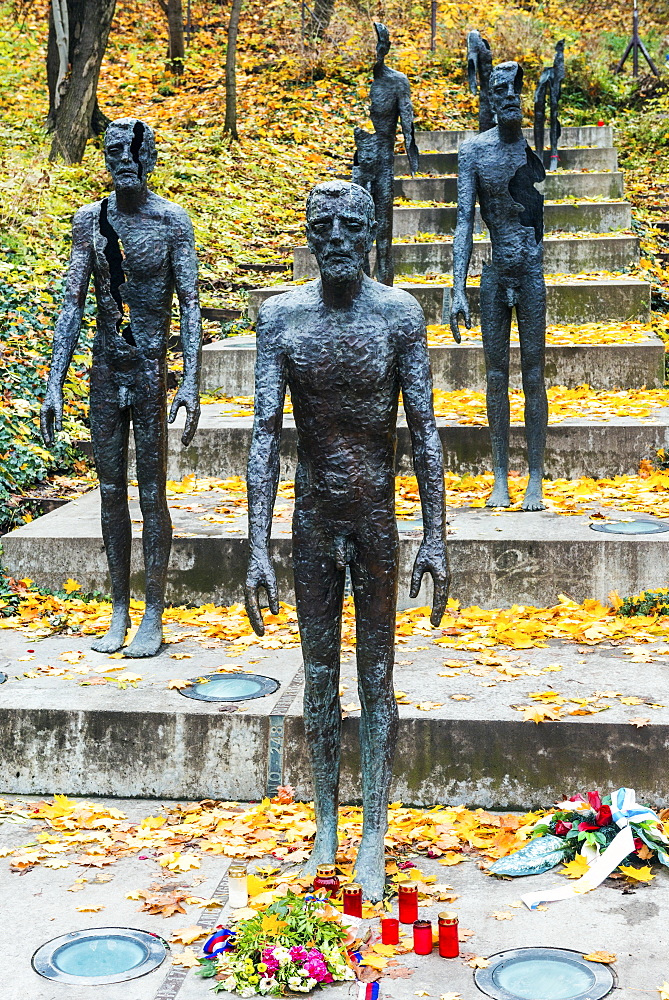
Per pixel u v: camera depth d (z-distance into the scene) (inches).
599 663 240.4
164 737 218.5
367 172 425.7
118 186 239.6
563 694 220.4
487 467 364.8
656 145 737.6
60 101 624.1
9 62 775.1
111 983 155.6
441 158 655.1
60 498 359.9
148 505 254.2
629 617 274.8
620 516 312.7
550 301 485.1
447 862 189.6
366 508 174.9
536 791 207.5
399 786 211.6
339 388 170.7
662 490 339.9
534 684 227.3
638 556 283.6
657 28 904.3
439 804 210.7
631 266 536.4
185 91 783.1
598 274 530.3
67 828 204.4
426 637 264.8
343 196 166.9
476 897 177.9
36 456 373.7
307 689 181.8
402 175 652.1
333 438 173.2
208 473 371.2
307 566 177.9
